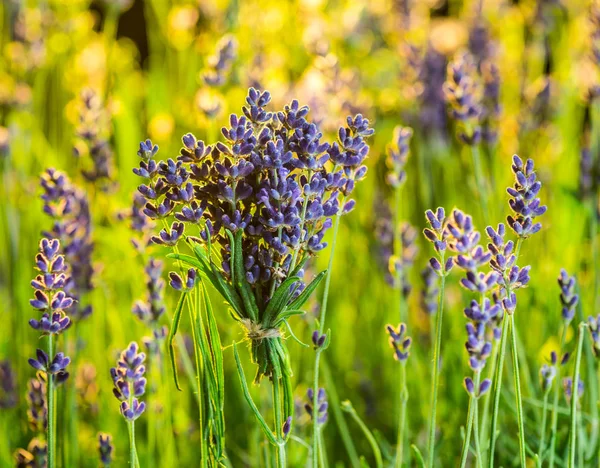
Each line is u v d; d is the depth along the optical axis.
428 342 1.20
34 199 1.36
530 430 1.05
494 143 1.22
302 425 1.04
